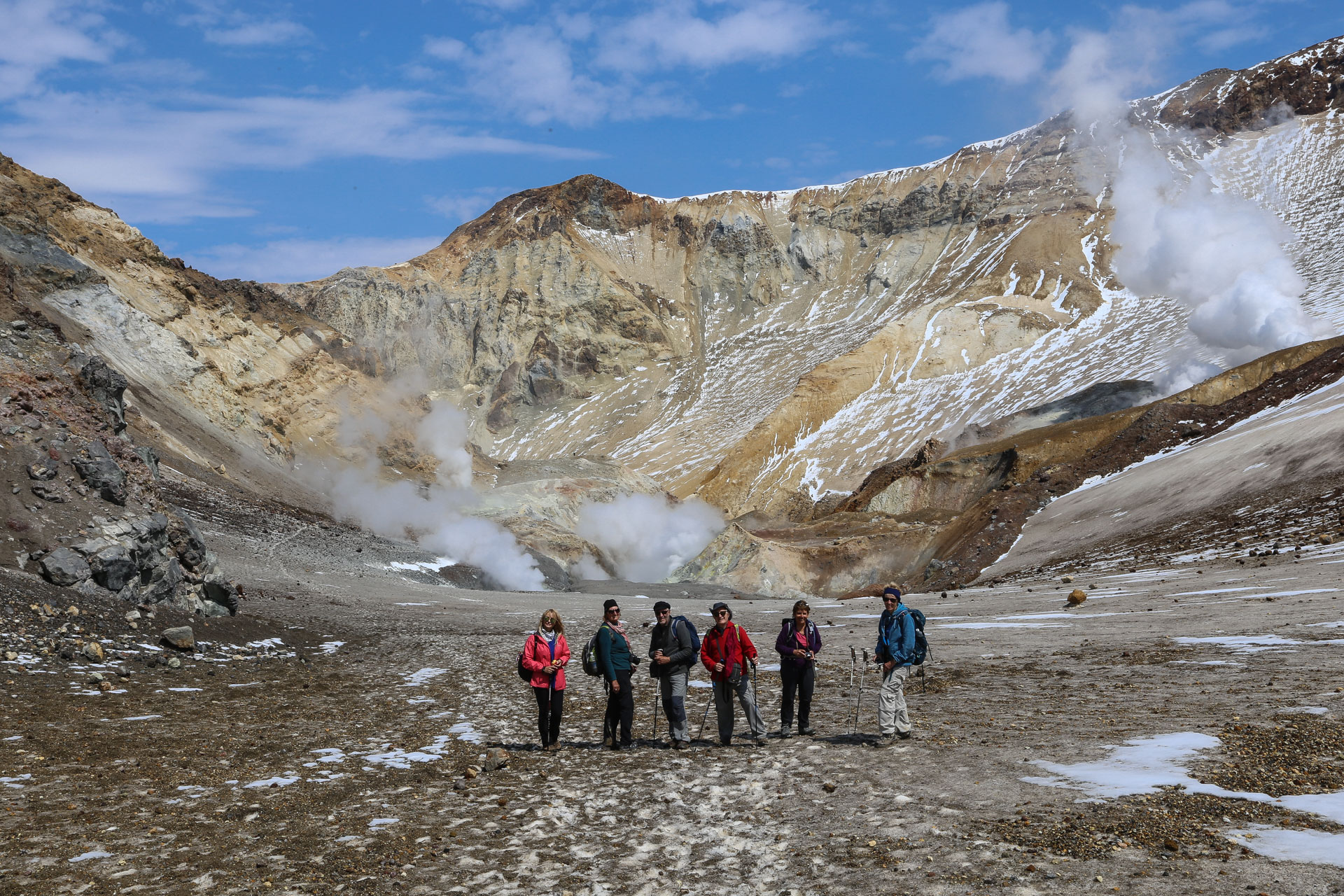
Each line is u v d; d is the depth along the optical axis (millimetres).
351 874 7113
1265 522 38156
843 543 81438
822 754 10664
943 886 6133
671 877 6844
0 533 19625
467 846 7777
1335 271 186875
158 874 7105
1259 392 66812
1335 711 10508
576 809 8875
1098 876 6023
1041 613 27141
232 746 11969
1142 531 46719
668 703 12000
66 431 22828
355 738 12820
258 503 56750
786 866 6883
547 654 12062
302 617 29828
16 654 15906
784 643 12305
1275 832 6543
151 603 21656
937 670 17453
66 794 9336
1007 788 8383
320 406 88688
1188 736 9828
